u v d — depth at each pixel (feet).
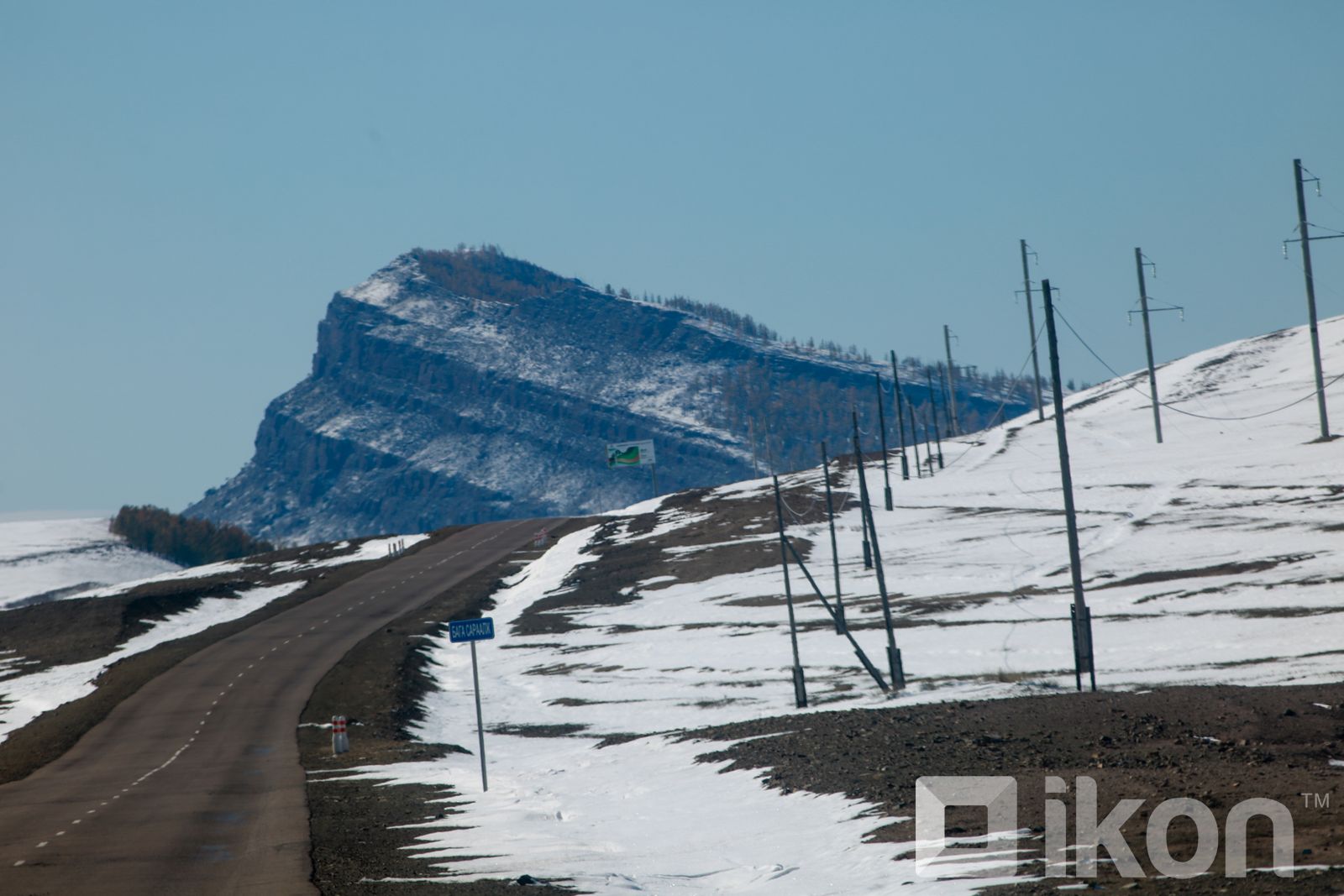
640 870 241.35
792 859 232.73
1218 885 168.04
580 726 640.99
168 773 512.63
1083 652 446.19
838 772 304.50
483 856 268.21
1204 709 339.16
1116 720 329.31
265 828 328.08
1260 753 272.51
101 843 319.88
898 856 214.69
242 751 582.35
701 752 398.01
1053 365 465.06
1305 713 327.26
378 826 325.21
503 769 453.58
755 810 289.12
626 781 375.04
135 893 240.32
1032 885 181.57
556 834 296.51
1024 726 335.06
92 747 641.81
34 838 340.59
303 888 231.71
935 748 316.19
